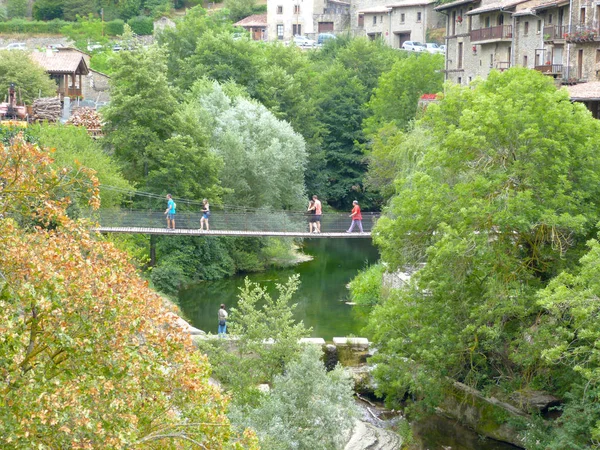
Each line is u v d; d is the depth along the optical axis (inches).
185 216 1764.3
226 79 2719.0
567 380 949.2
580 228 956.0
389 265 1123.3
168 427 488.1
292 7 5187.0
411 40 4648.1
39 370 442.3
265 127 2309.3
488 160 1056.8
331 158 3068.4
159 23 4992.6
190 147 2041.1
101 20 5029.5
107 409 449.1
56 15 5216.5
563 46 2206.0
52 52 3179.1
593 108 1798.7
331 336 1480.1
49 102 2461.9
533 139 1005.8
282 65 3265.3
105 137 2062.0
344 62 3476.9
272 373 929.5
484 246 983.0
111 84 2110.0
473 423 1103.6
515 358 938.1
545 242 1030.4
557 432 902.4
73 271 464.4
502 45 2541.8
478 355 1068.5
